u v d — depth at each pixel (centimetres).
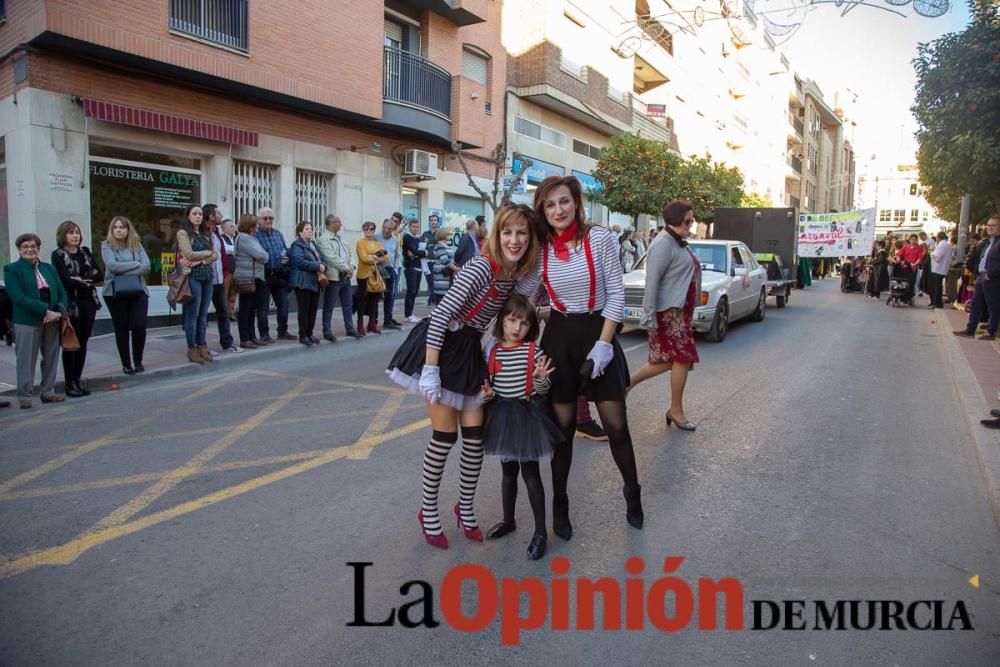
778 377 833
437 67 1642
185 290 823
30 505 425
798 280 2572
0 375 787
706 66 3503
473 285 351
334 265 1014
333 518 409
